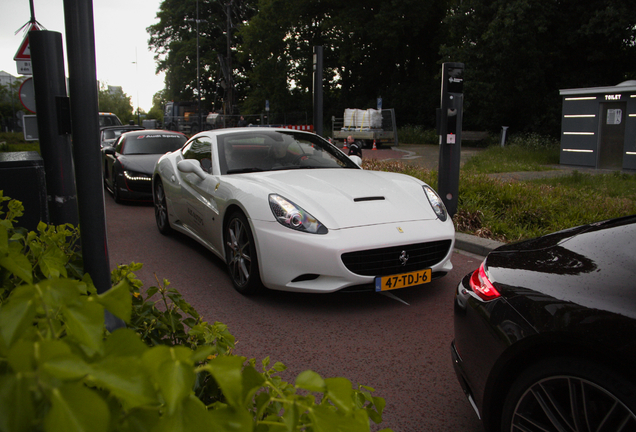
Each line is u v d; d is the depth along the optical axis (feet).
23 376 1.33
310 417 2.02
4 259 2.50
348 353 10.19
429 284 14.64
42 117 10.48
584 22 76.79
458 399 8.46
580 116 50.83
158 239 20.52
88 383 1.79
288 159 16.60
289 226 12.17
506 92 84.07
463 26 84.84
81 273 6.45
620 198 28.45
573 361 5.36
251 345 10.53
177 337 5.56
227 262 14.60
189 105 136.98
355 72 122.62
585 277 6.02
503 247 7.93
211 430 1.65
